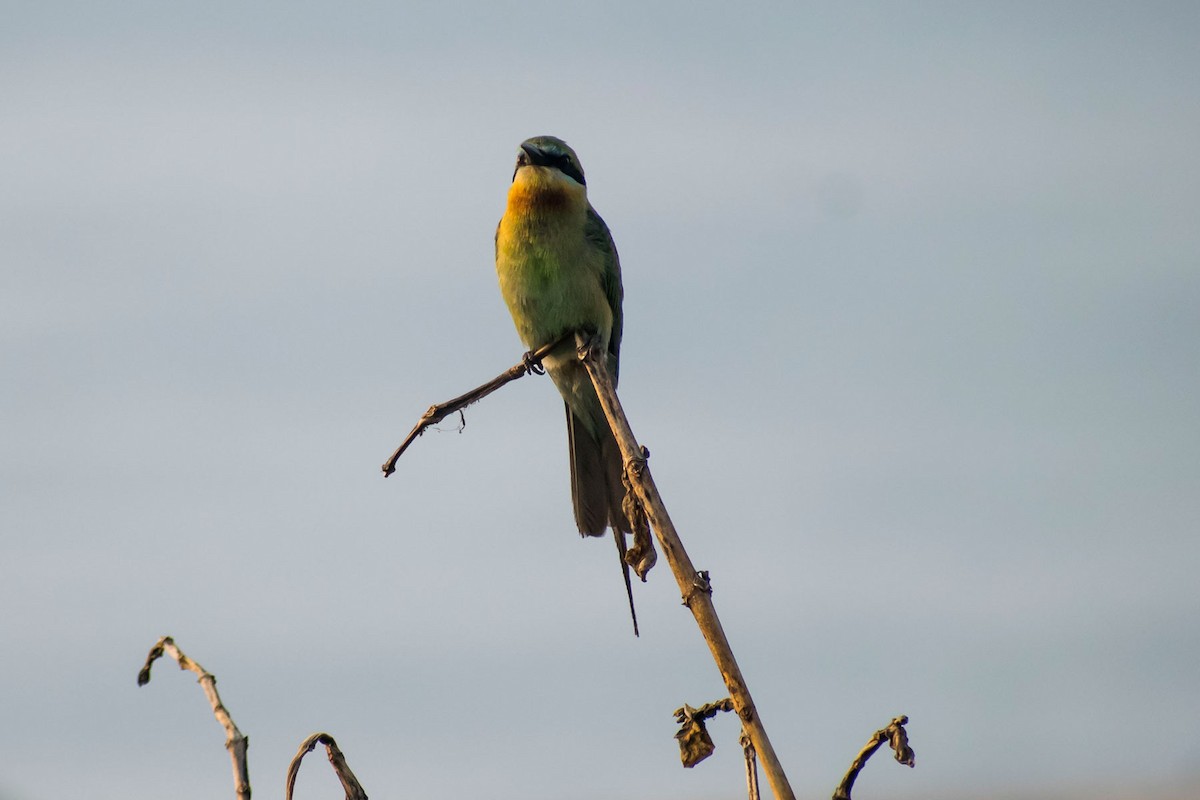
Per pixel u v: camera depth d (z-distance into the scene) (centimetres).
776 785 498
